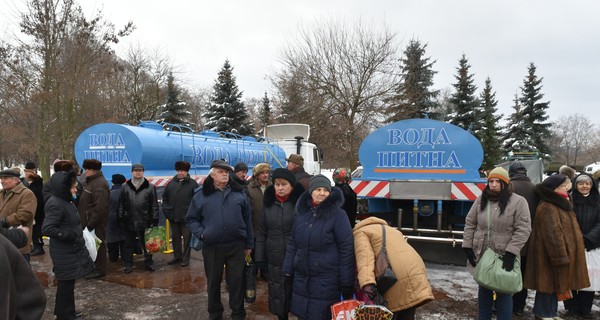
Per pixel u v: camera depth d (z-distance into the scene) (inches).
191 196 254.4
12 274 67.7
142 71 1085.1
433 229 243.6
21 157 1306.6
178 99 1092.5
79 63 629.0
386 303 110.3
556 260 152.3
